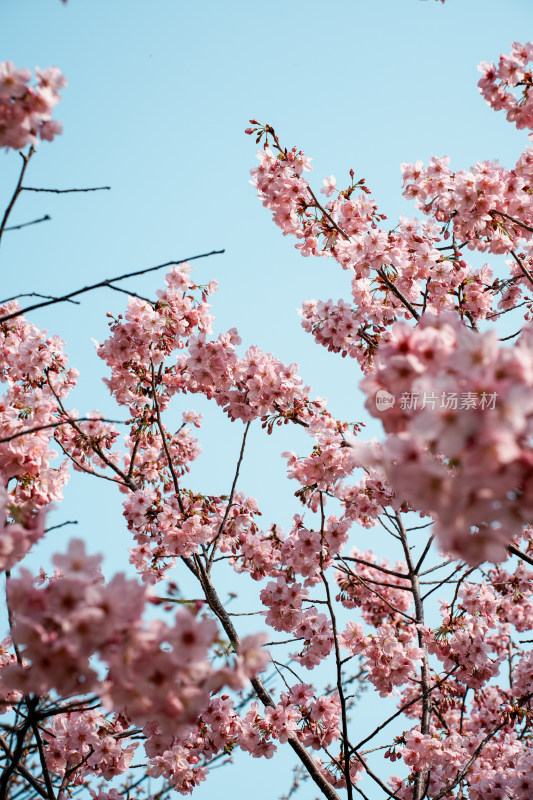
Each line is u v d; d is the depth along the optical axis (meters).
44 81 3.38
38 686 2.74
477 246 6.98
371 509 6.84
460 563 7.68
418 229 7.21
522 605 9.55
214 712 6.09
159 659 2.63
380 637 6.75
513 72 6.05
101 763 5.74
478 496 2.25
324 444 6.41
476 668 7.34
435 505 2.29
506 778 6.46
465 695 7.38
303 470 6.57
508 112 6.24
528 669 8.10
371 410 2.68
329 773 6.58
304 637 6.66
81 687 2.74
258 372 6.93
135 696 2.71
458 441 2.16
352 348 7.30
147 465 7.89
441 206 6.81
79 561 2.77
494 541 2.40
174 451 8.33
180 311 7.39
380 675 6.64
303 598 6.57
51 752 5.71
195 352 7.05
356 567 10.34
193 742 6.04
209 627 2.68
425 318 3.02
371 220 7.00
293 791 8.62
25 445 4.89
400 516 8.02
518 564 9.36
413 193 6.91
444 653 7.55
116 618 2.55
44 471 5.02
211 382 7.22
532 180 6.44
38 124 3.42
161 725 2.77
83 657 2.61
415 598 7.54
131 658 2.60
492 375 2.20
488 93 6.21
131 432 8.22
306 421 6.95
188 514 6.74
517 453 2.13
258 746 6.05
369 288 7.25
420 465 2.26
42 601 2.62
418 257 7.00
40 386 7.32
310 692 6.39
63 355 7.48
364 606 9.65
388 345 2.63
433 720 7.98
